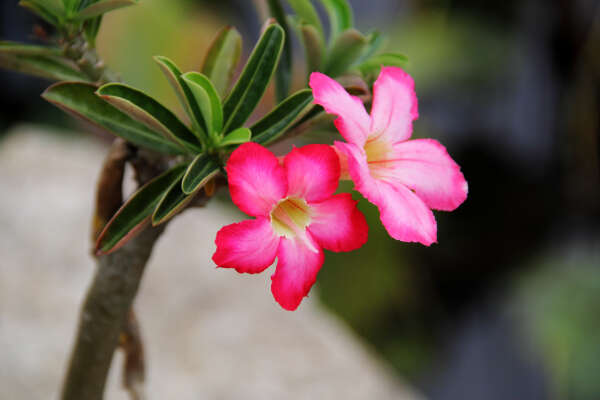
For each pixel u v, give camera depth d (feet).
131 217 1.82
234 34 1.93
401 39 5.78
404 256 5.71
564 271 5.61
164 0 4.62
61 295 3.85
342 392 3.53
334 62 1.93
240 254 1.75
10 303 3.72
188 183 1.76
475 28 5.73
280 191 1.76
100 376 1.98
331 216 1.80
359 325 5.60
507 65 5.75
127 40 4.21
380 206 1.78
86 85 1.83
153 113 1.81
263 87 1.86
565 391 5.05
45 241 4.16
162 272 4.04
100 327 1.93
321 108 1.88
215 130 1.83
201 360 3.61
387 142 1.87
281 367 3.61
